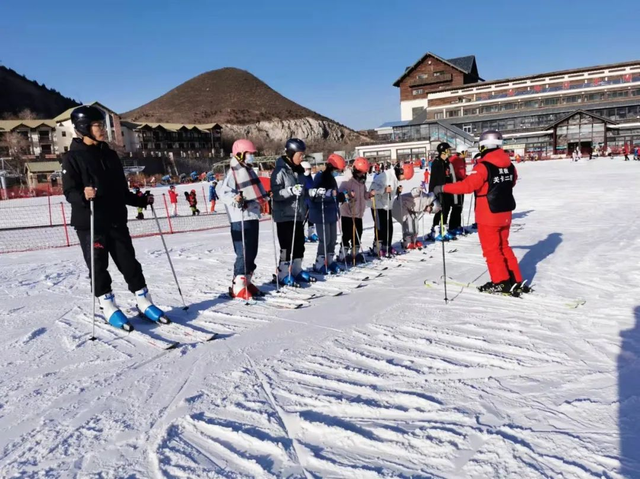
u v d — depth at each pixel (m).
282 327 3.89
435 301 4.41
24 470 2.11
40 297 5.44
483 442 2.13
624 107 53.62
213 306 4.64
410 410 2.44
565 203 12.71
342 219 6.32
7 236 13.42
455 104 63.91
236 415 2.49
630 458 1.96
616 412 2.31
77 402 2.73
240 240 4.78
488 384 2.68
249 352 3.37
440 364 2.98
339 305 4.45
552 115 56.69
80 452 2.23
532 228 8.63
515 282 4.50
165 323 4.09
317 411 2.49
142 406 2.65
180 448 2.23
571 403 2.40
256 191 4.77
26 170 56.50
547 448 2.06
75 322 4.34
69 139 67.31
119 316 4.03
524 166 39.69
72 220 3.97
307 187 5.96
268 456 2.13
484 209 4.38
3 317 4.60
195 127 84.50
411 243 7.32
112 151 4.06
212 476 2.01
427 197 7.23
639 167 27.38
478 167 4.31
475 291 4.66
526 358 3.01
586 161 40.50
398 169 6.97
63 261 8.42
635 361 2.85
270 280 5.71
